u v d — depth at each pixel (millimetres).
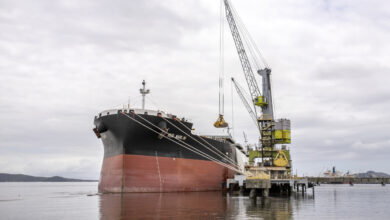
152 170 46938
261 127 67875
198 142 53531
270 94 73062
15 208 32094
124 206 31125
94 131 54094
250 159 70188
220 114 64562
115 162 46781
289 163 68000
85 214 26328
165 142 47969
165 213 26500
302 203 38562
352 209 34094
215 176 57500
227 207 31344
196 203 34312
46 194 63250
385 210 33375
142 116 44438
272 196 48750
